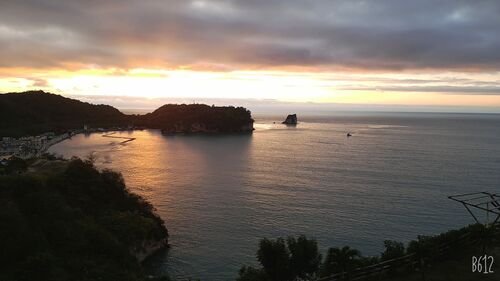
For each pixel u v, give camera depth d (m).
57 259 45.53
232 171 129.12
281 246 33.53
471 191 96.94
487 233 28.22
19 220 48.03
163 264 57.50
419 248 26.58
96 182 68.81
